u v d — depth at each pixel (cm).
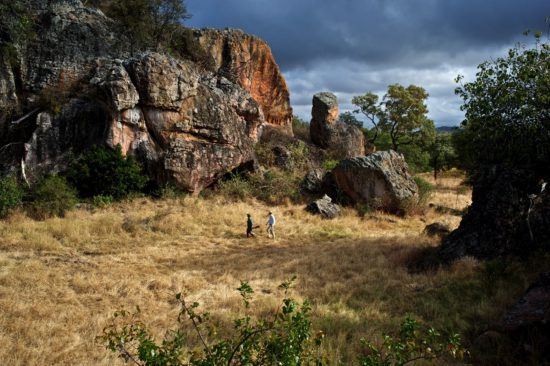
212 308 986
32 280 1112
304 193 2719
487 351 698
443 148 4384
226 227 1964
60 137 2433
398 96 4462
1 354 705
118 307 972
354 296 1066
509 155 1290
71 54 2802
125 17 3038
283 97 4281
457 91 1319
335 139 3834
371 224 2181
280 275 1270
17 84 2658
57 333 813
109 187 2231
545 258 1091
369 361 416
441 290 1034
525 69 1166
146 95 2416
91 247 1521
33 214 1850
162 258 1430
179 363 382
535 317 706
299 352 385
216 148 2570
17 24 2562
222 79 3444
